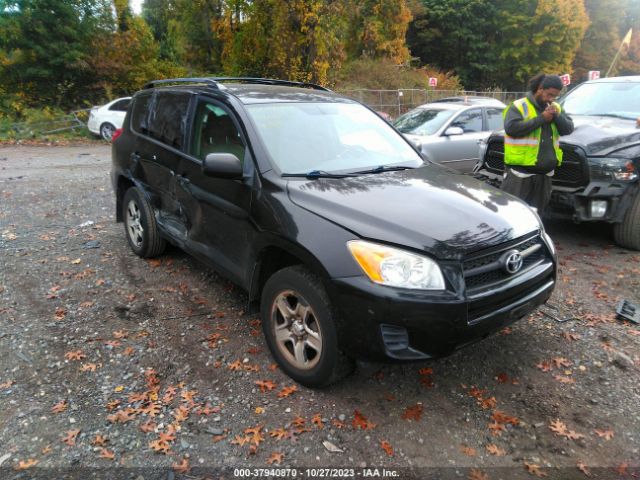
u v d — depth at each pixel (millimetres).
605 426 2826
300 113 3889
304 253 2861
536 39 37156
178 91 4492
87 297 4242
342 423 2805
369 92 25828
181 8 25688
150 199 4730
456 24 38219
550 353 3529
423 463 2547
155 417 2818
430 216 2893
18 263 4953
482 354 3504
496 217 3043
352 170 3574
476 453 2623
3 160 12828
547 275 3238
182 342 3574
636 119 6023
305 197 3080
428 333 2623
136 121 5195
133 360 3346
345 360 2883
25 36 18906
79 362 3309
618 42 43750
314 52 21484
